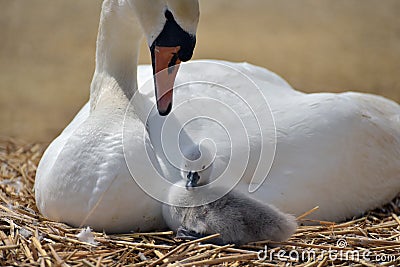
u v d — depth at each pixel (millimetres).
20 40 29312
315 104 10734
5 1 33406
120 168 9633
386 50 28234
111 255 9133
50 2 33625
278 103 10719
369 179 10984
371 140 11039
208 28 30172
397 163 11453
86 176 9680
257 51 27656
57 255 8828
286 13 32531
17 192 12094
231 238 9305
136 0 9703
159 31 9625
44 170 10500
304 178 10102
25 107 23344
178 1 9430
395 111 12141
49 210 10078
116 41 10812
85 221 9789
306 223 10344
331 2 33812
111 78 10938
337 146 10469
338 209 10656
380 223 10539
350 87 24344
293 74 25406
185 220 9547
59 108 23406
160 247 9234
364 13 32438
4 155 14625
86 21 31578
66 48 28750
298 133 10297
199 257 8867
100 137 9836
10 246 9016
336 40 29250
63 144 10578
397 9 32781
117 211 9680
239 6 33406
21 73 26344
